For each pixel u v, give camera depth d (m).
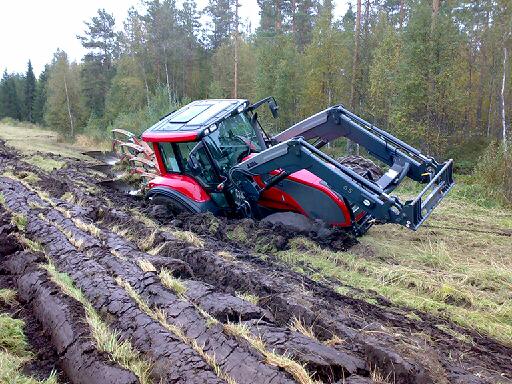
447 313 5.00
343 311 4.67
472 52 25.12
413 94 17.47
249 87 29.05
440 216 9.12
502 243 7.34
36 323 4.52
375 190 6.35
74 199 8.67
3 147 17.42
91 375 3.58
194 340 3.81
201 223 7.44
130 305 4.30
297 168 6.99
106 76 38.97
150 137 8.24
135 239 6.60
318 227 7.22
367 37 22.55
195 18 35.88
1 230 6.23
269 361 3.46
